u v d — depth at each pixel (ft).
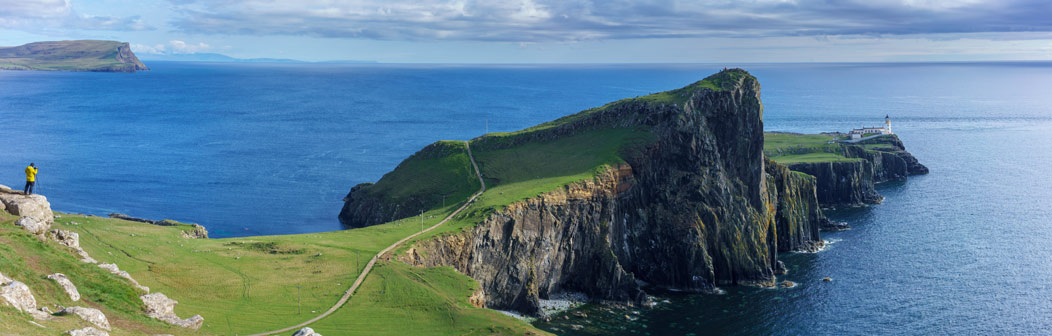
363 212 626.64
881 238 612.29
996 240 591.78
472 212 474.08
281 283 344.08
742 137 580.71
